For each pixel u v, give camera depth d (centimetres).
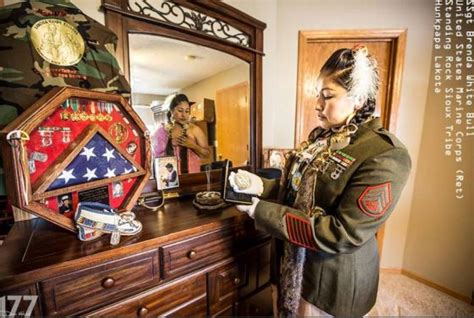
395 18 138
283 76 146
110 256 56
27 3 62
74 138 62
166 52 98
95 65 73
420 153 148
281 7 140
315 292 64
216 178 118
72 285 53
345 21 140
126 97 81
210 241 75
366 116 63
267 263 95
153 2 92
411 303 136
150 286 65
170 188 94
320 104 67
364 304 65
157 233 65
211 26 109
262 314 97
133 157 77
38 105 54
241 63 124
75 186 62
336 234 53
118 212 69
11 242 60
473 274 131
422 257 152
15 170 50
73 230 61
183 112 105
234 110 124
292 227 58
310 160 68
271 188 86
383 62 146
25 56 60
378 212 53
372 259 65
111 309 58
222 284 80
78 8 72
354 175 57
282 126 150
